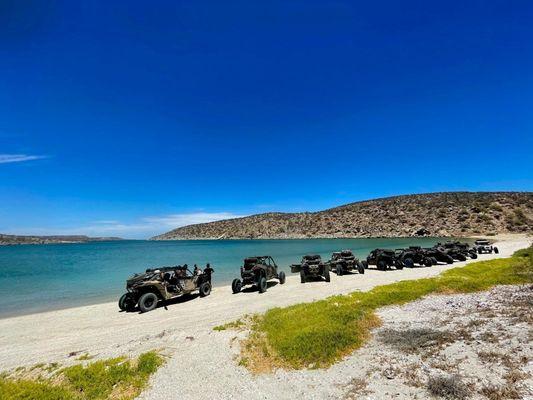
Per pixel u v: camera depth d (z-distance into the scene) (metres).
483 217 94.00
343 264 24.42
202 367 7.41
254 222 189.38
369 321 10.15
